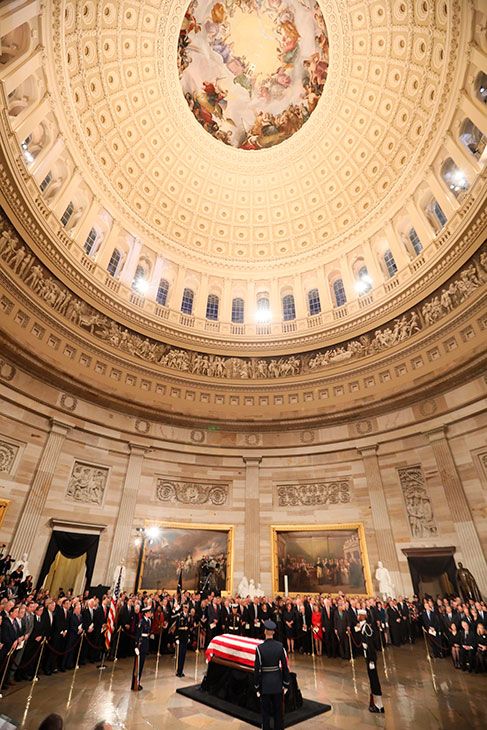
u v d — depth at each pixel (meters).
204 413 23.59
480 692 8.40
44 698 7.90
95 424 19.84
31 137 20.17
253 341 26.36
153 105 27.58
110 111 25.61
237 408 24.17
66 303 20.56
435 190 22.75
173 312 27.09
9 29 14.77
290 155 30.88
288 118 30.34
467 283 18.83
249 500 21.28
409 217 24.95
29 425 17.17
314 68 27.94
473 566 15.52
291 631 13.05
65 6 18.75
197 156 30.64
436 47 21.62
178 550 19.33
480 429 16.95
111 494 19.36
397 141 26.36
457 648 10.62
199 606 14.07
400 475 19.23
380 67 25.48
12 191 16.56
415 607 15.24
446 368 18.20
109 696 8.23
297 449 22.23
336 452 21.47
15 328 17.34
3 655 8.09
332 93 27.77
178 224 31.22
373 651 7.86
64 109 21.36
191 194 31.44
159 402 22.94
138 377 22.86
